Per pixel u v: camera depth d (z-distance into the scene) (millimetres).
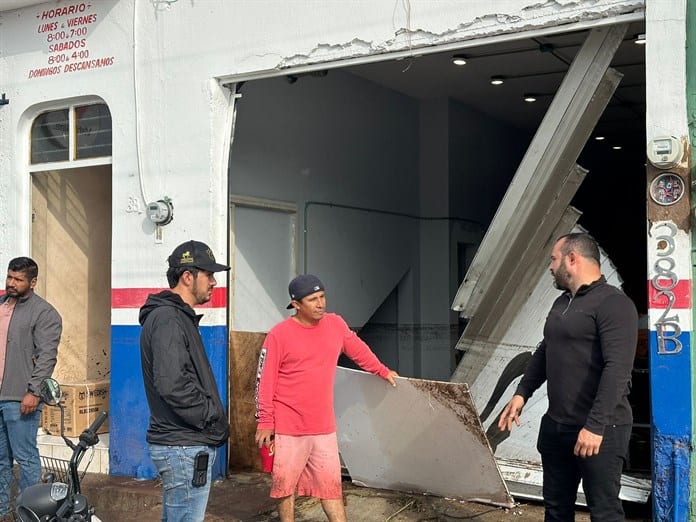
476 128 12289
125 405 7043
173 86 6953
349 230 10125
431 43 5793
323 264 9648
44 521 3867
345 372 5609
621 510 4020
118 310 7148
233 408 7039
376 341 11250
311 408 4883
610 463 3969
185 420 3945
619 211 15148
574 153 5887
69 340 8625
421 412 5449
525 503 5711
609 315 3951
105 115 7578
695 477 4750
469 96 11430
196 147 6824
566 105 5637
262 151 8719
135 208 7117
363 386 5590
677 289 4812
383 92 10836
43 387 4227
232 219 8305
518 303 6277
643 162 15016
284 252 9078
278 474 4879
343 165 10031
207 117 6785
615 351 3887
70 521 3812
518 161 13625
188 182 6852
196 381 4035
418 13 5840
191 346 4059
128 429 7020
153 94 7047
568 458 4207
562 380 4129
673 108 4855
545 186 5887
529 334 6203
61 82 7633
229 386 6914
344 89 10062
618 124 12328
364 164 10445
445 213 11516
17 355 5691
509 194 5926
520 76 10211
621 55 8727
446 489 5816
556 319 4176
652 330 4867
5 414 5676
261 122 8711
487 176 12594
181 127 6902
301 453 4898
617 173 15102
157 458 4004
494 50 8961
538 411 6004
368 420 5773
